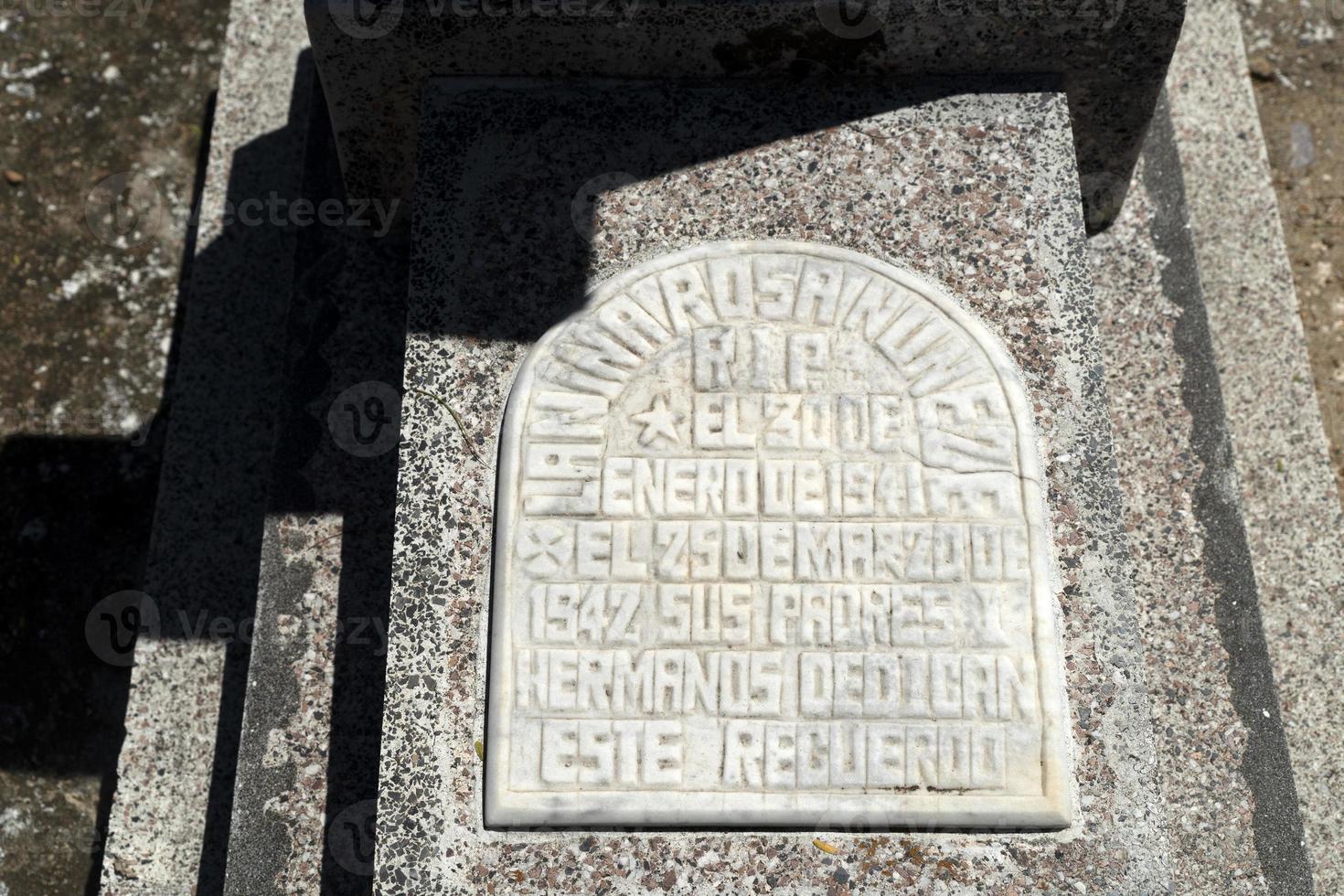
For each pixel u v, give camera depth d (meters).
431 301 2.44
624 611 2.23
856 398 2.33
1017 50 2.55
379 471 2.68
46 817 3.11
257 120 3.29
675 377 2.35
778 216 2.49
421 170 2.52
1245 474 2.95
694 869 2.15
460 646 2.25
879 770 2.17
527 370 2.37
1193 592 2.55
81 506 3.36
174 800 2.76
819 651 2.21
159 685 2.82
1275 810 2.44
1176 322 2.75
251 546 2.92
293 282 2.83
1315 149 3.63
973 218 2.48
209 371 3.06
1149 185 2.89
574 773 2.17
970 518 2.27
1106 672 2.22
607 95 2.59
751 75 2.59
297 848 2.47
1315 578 2.88
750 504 2.28
